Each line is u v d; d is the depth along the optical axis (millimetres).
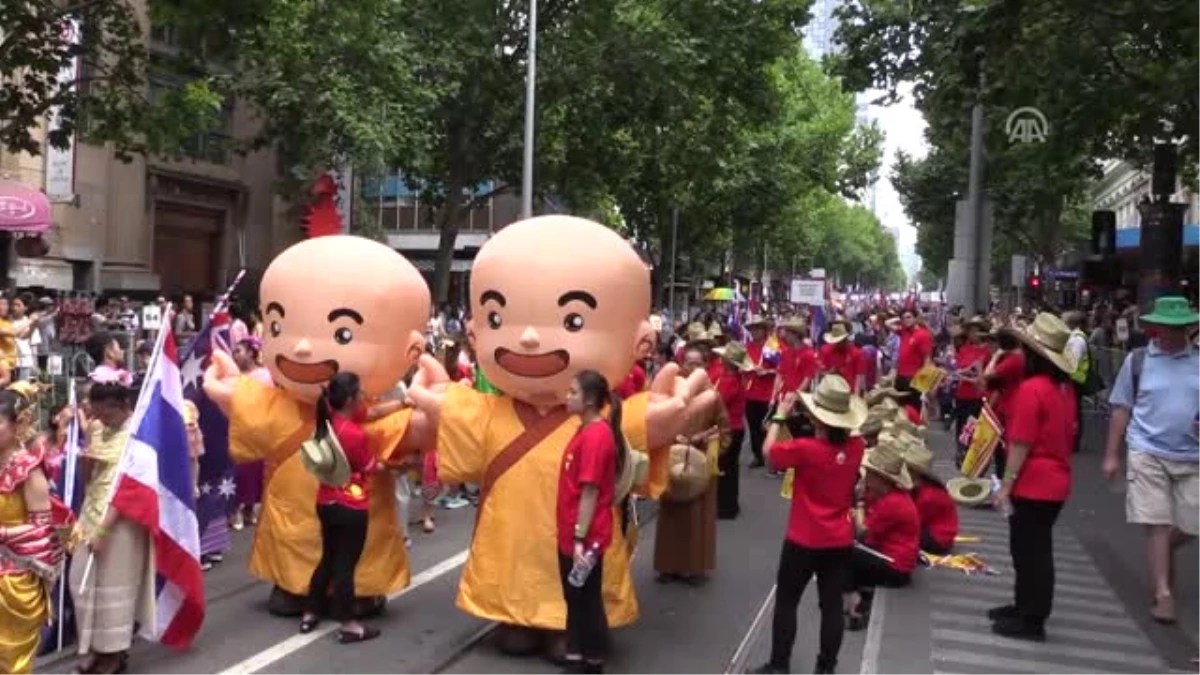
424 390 7684
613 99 27172
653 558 9672
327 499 7379
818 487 6391
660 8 26906
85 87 17859
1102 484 14383
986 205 19438
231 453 8039
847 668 6906
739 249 54656
